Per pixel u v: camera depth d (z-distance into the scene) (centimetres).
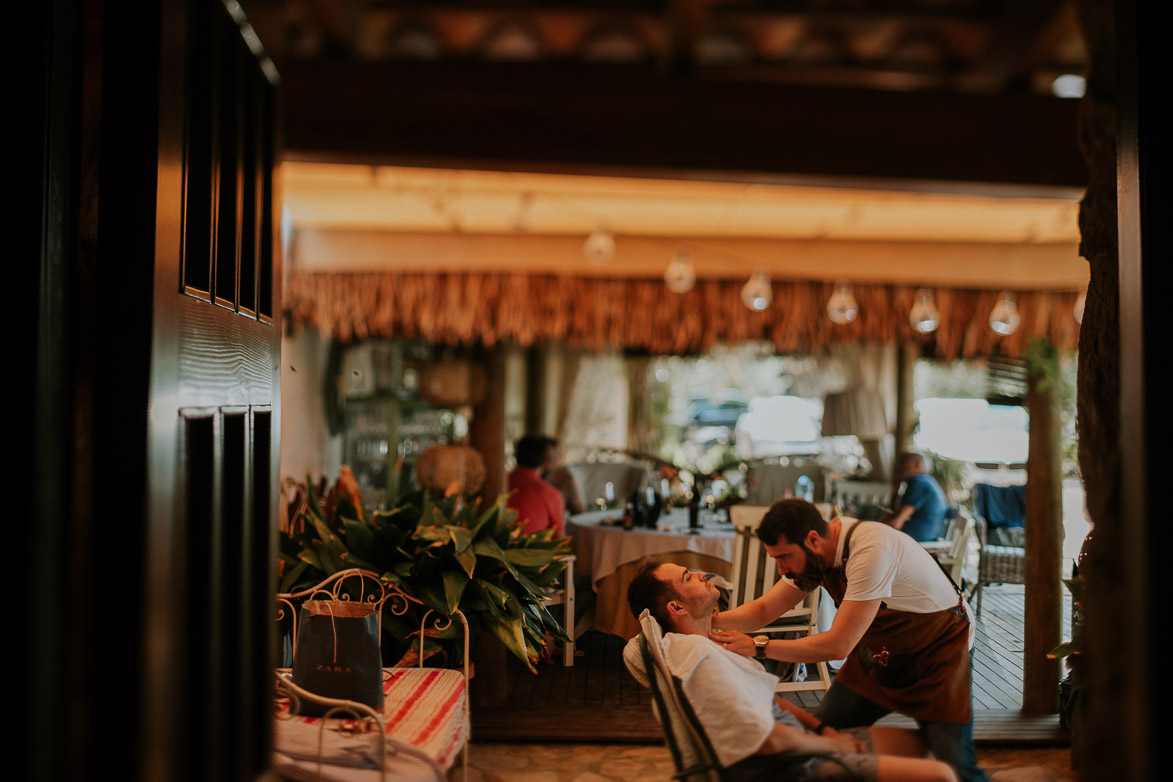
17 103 129
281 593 323
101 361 132
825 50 582
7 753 121
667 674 207
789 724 215
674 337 636
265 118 204
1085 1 252
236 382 175
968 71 591
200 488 158
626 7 544
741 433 902
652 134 505
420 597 322
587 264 630
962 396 819
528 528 450
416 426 761
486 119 502
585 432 859
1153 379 153
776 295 636
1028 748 323
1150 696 150
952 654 243
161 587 137
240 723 171
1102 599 195
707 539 414
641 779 293
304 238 628
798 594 264
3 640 122
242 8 179
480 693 350
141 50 135
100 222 133
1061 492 373
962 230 642
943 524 480
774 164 508
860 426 692
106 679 131
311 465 702
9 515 124
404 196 609
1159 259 154
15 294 128
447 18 553
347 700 233
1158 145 155
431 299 621
